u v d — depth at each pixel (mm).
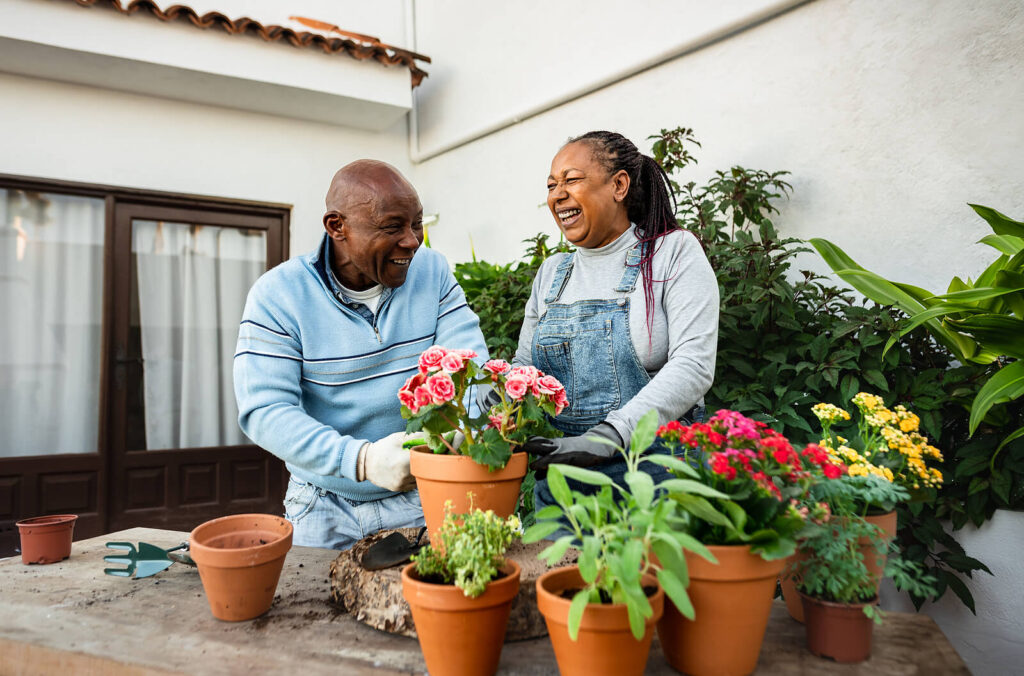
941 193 2123
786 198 2547
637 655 684
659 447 1199
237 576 894
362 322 1313
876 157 2287
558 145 3619
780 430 1827
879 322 1884
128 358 3934
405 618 859
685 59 2957
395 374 1339
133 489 3891
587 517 730
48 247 3801
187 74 3648
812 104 2477
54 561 1229
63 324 3826
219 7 4078
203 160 4086
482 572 719
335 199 1192
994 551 1741
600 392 1274
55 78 3652
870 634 801
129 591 1052
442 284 1457
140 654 807
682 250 1238
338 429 1328
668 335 1232
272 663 782
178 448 4051
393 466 1080
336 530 1320
